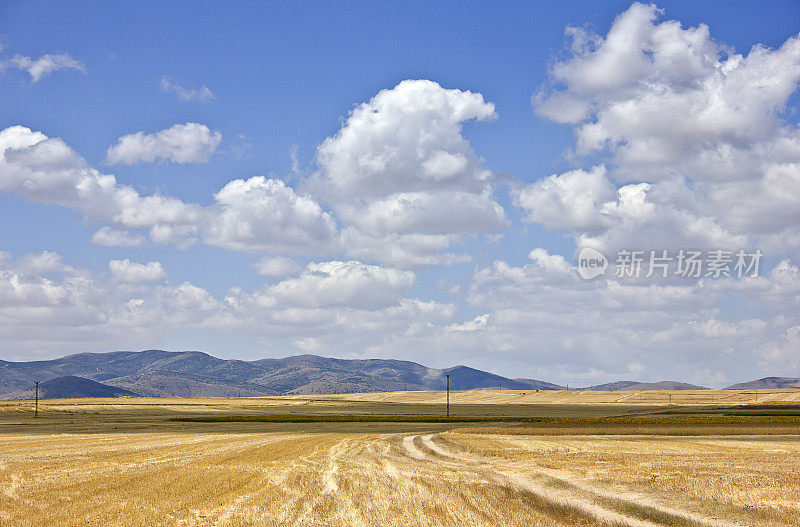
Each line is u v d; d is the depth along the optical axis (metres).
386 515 26.28
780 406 188.88
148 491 32.16
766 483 32.81
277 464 45.16
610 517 25.92
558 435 77.81
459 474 39.00
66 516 25.81
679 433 79.81
